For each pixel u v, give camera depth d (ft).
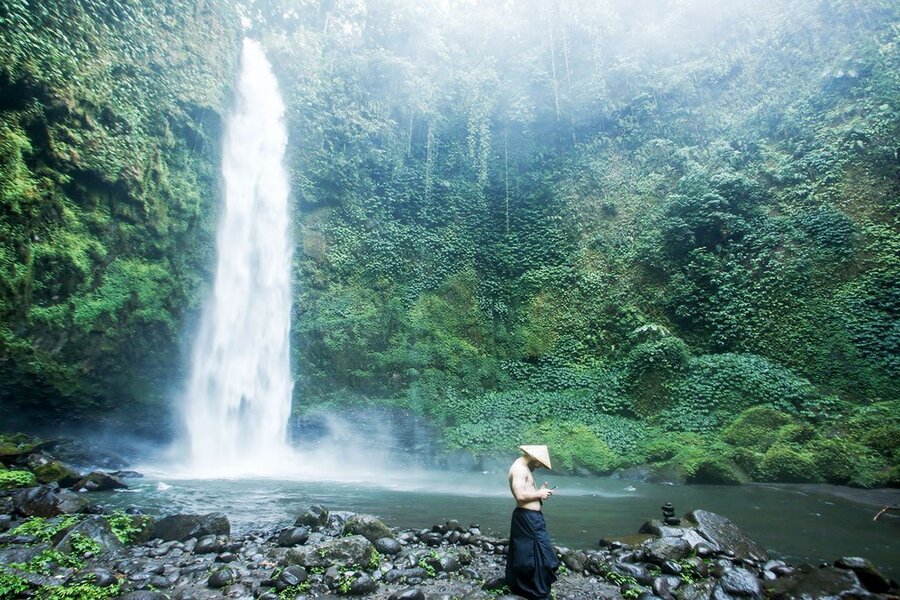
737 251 65.05
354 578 15.93
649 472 45.37
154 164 57.47
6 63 43.37
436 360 68.13
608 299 71.72
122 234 53.42
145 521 21.24
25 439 40.75
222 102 67.72
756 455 44.42
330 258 73.41
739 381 52.60
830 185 62.85
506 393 66.23
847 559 17.15
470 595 15.20
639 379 58.18
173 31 63.31
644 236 74.23
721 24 84.79
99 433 49.98
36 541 18.80
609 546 20.35
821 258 58.70
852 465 41.04
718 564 18.01
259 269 67.87
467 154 88.84
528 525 14.65
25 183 44.39
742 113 77.97
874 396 48.91
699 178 71.05
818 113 69.46
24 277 43.96
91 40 52.03
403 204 81.30
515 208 85.05
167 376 55.21
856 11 72.69
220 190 65.87
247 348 63.87
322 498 32.55
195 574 16.57
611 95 88.58
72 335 47.26
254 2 80.64
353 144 81.05
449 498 33.55
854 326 53.52
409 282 74.84
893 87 64.08
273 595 14.79
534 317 74.18
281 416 63.16
